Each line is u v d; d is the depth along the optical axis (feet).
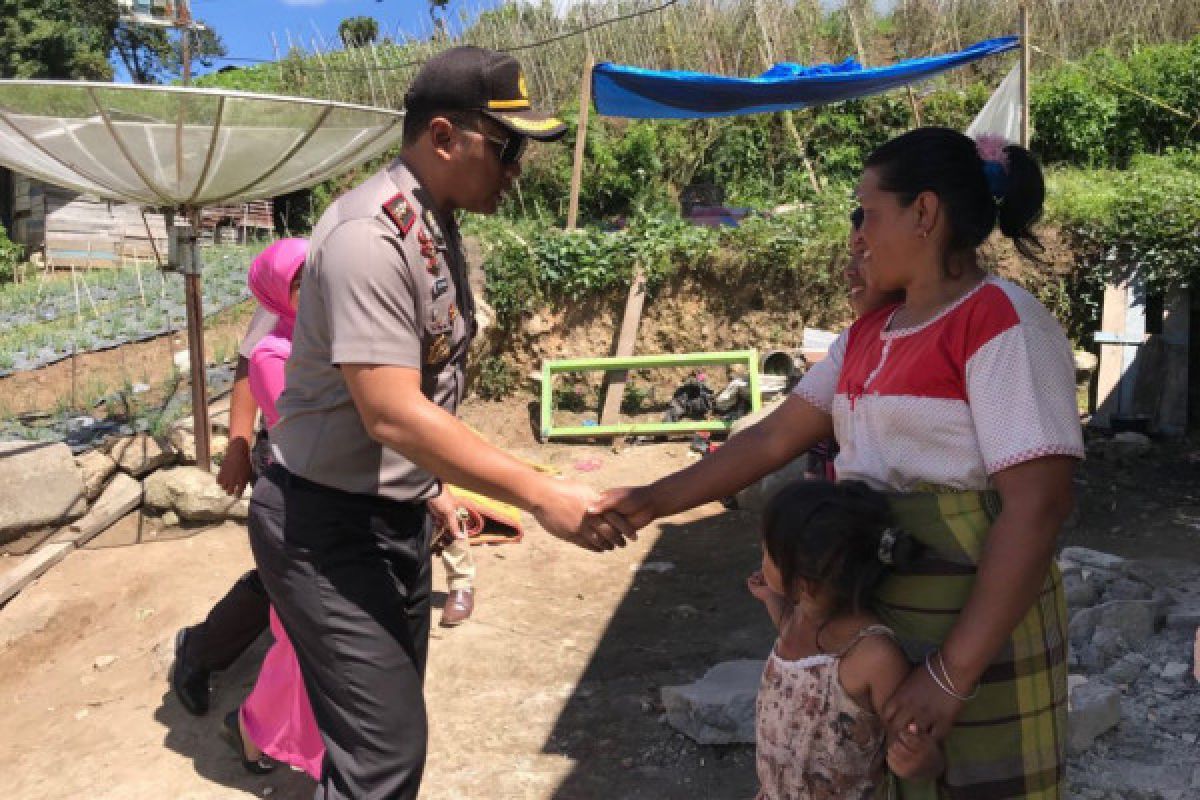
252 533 8.20
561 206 43.55
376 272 6.95
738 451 7.54
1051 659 6.16
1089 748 10.62
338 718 7.94
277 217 52.47
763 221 29.45
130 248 57.26
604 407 27.17
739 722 11.11
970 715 6.04
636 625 15.10
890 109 44.55
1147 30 47.32
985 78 46.93
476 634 14.60
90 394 23.08
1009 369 5.69
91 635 15.90
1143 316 25.12
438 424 6.95
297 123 16.34
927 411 5.98
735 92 29.99
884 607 6.26
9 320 31.30
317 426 7.81
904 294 6.71
